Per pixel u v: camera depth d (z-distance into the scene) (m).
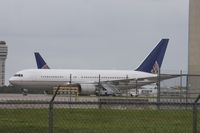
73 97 147.12
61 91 154.50
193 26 133.12
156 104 36.78
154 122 50.47
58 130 43.59
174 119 53.19
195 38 132.75
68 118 51.62
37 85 181.88
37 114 54.44
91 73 184.62
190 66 132.50
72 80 182.25
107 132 42.75
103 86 180.25
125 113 56.91
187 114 56.88
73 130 43.72
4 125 46.31
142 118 53.22
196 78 104.56
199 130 45.12
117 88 184.38
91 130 43.81
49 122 34.91
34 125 46.47
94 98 144.88
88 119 51.25
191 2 133.25
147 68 196.12
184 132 43.81
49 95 184.50
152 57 196.75
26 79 181.12
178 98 91.38
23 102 35.56
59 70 184.38
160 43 197.12
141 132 43.22
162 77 106.00
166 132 43.72
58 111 57.25
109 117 53.22
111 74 187.62
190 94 94.81
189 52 133.00
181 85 93.44
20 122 48.50
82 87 179.38
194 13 133.00
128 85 185.88
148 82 186.62
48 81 181.12
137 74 190.50
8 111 56.19
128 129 44.91
